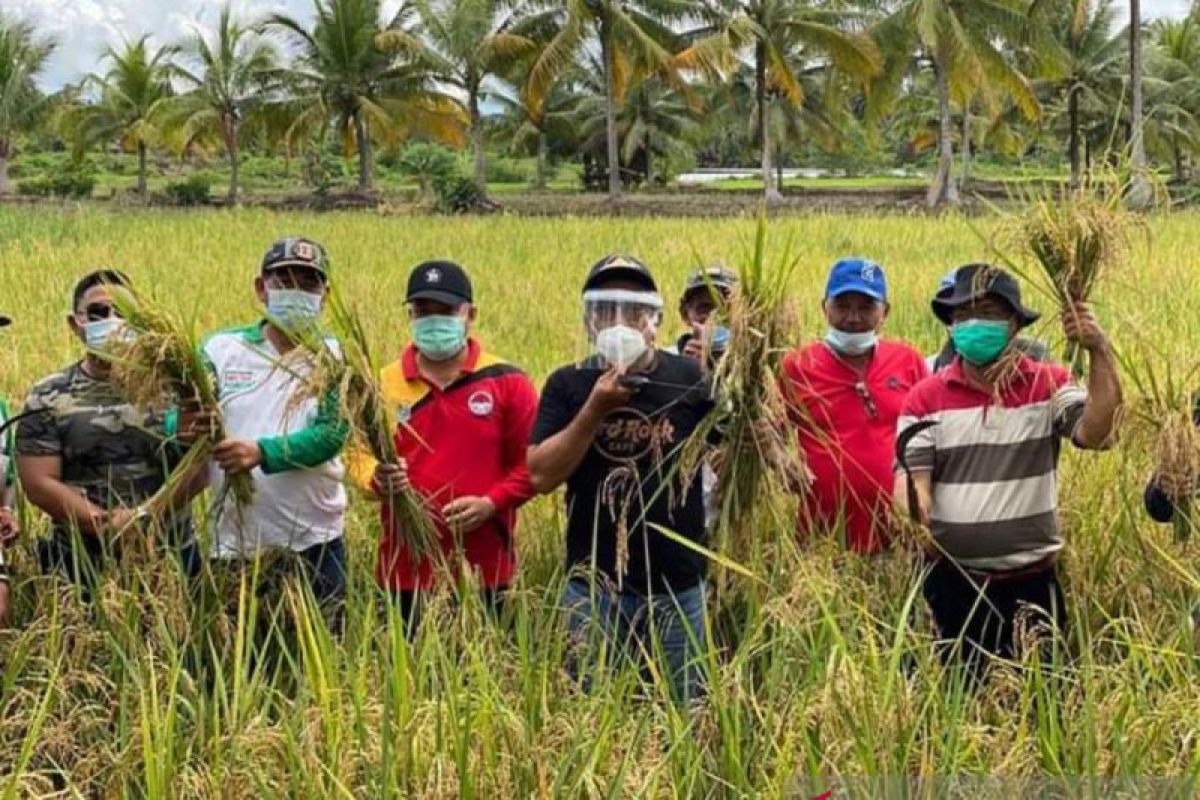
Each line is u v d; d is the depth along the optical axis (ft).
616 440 14.49
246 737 11.59
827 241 60.54
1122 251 14.43
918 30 104.22
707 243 61.05
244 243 65.62
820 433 14.48
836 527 15.47
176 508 15.25
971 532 14.98
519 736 11.53
